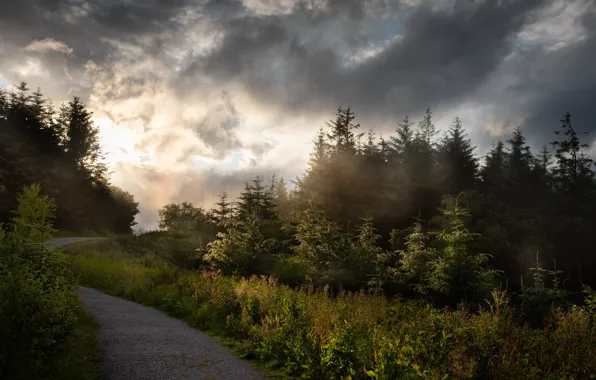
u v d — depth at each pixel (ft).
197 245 103.65
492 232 91.97
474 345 20.59
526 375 17.71
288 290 43.86
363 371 21.54
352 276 56.08
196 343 30.48
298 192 135.95
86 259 71.31
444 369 18.61
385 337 23.62
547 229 116.88
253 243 73.46
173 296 47.01
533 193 150.92
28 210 23.27
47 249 20.77
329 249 64.18
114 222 228.84
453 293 43.16
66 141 215.10
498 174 163.84
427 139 177.27
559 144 157.79
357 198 128.36
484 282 43.34
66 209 170.09
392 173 139.33
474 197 116.26
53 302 17.78
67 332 19.42
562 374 17.52
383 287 53.01
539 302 38.14
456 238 46.78
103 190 214.48
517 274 88.28
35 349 16.35
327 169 135.13
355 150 159.22
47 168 177.17
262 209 107.14
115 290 54.65
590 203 137.18
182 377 22.43
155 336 31.48
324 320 28.96
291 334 27.78
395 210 119.96
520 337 21.53
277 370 25.26
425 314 30.30
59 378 17.80
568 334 21.16
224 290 42.98
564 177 155.74
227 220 77.05
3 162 146.92
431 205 124.36
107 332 31.35
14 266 17.02
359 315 30.53
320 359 23.98
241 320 34.58
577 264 118.11
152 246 102.68
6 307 15.31
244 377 23.48
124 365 23.58
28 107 206.49
